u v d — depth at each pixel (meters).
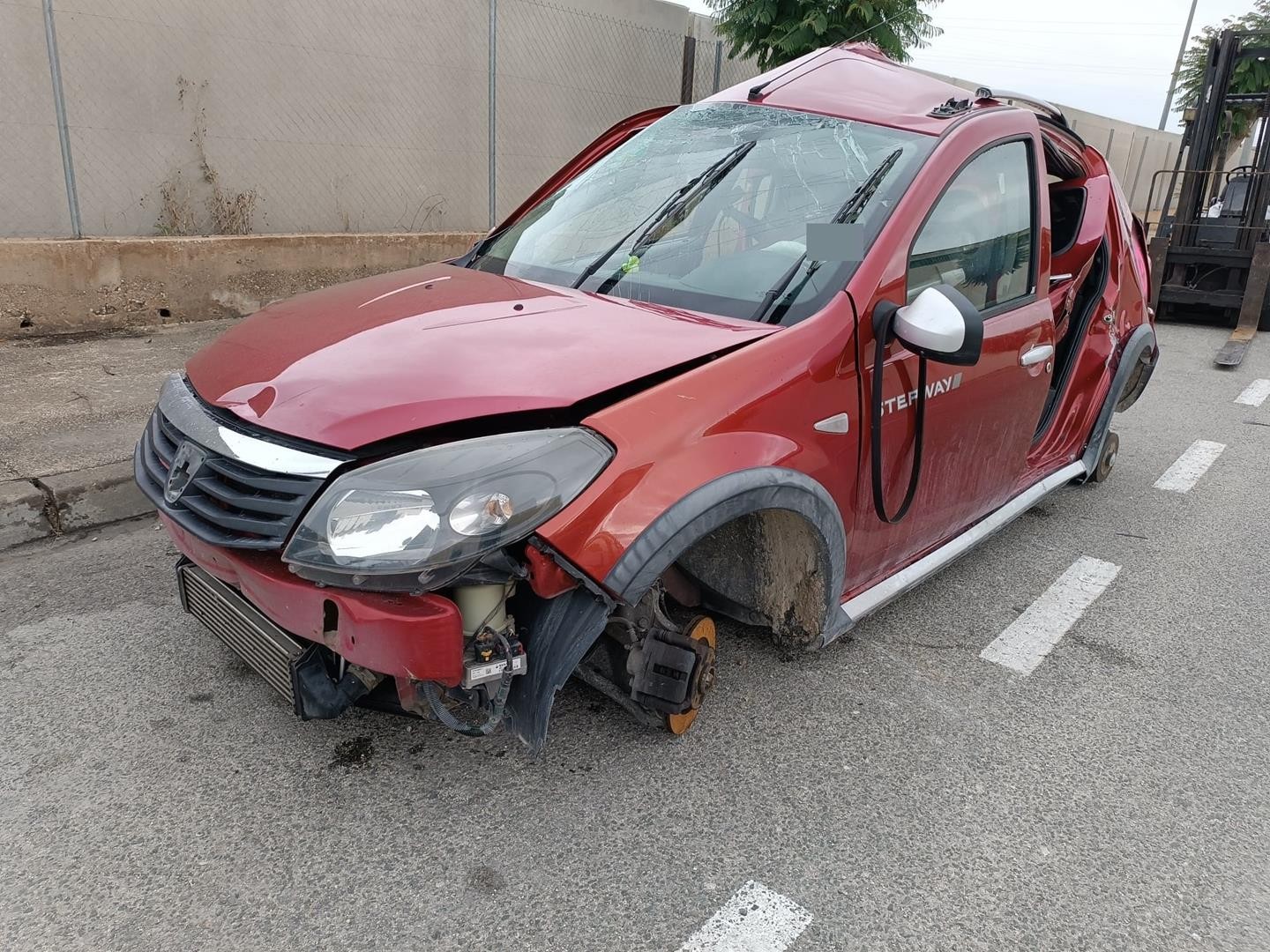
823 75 3.35
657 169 3.14
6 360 5.73
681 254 2.76
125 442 4.39
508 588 2.00
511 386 2.00
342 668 2.19
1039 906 2.09
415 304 2.53
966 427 3.00
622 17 10.39
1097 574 3.96
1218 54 10.77
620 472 1.96
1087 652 3.28
